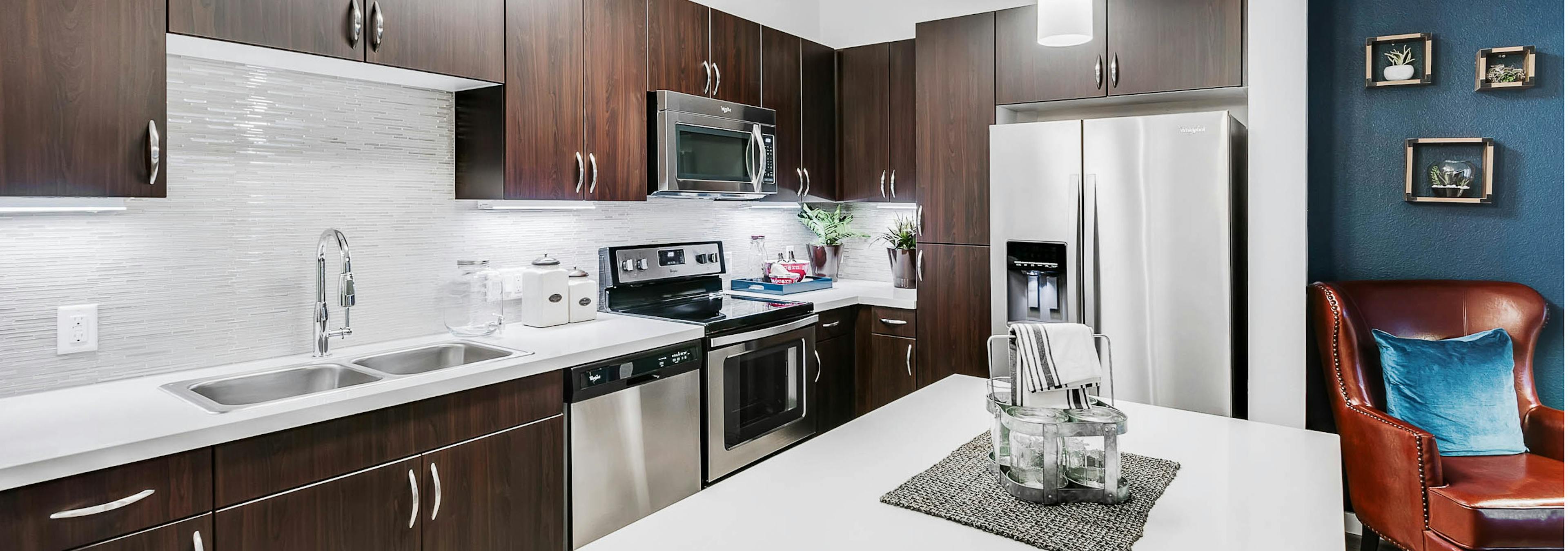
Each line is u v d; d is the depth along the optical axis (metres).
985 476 1.46
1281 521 1.25
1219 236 2.86
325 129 2.44
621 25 2.97
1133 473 1.46
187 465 1.63
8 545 1.40
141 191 1.80
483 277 2.70
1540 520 2.08
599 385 2.53
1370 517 2.49
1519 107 2.83
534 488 2.34
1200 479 1.45
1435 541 2.22
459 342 2.62
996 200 3.30
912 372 3.75
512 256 3.03
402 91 2.64
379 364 2.43
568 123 2.78
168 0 1.82
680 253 3.65
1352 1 3.06
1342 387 2.67
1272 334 2.87
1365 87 3.05
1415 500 2.28
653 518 1.32
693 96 3.21
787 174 3.82
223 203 2.22
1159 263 2.97
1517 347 2.68
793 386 3.42
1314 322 3.03
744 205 4.06
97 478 1.50
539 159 2.68
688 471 2.90
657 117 3.12
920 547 1.18
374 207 2.58
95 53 1.71
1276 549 1.15
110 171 1.74
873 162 4.05
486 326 2.69
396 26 2.26
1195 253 2.91
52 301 1.93
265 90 2.29
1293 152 2.81
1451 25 2.91
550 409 2.38
